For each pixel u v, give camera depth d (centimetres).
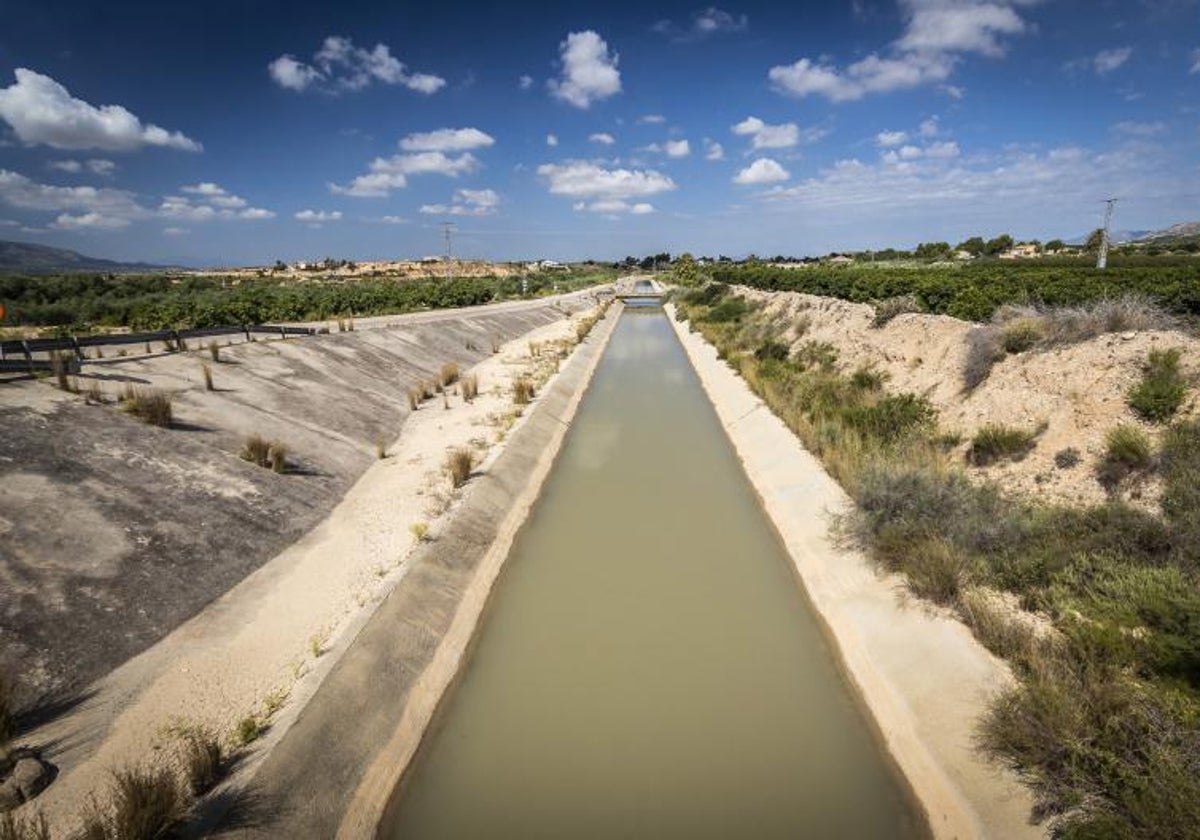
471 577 1270
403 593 1097
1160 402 1139
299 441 1741
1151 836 591
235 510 1296
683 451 2197
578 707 960
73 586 959
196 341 2652
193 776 689
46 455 1219
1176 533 930
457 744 891
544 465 1977
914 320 2278
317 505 1452
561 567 1389
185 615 1004
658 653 1091
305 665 897
